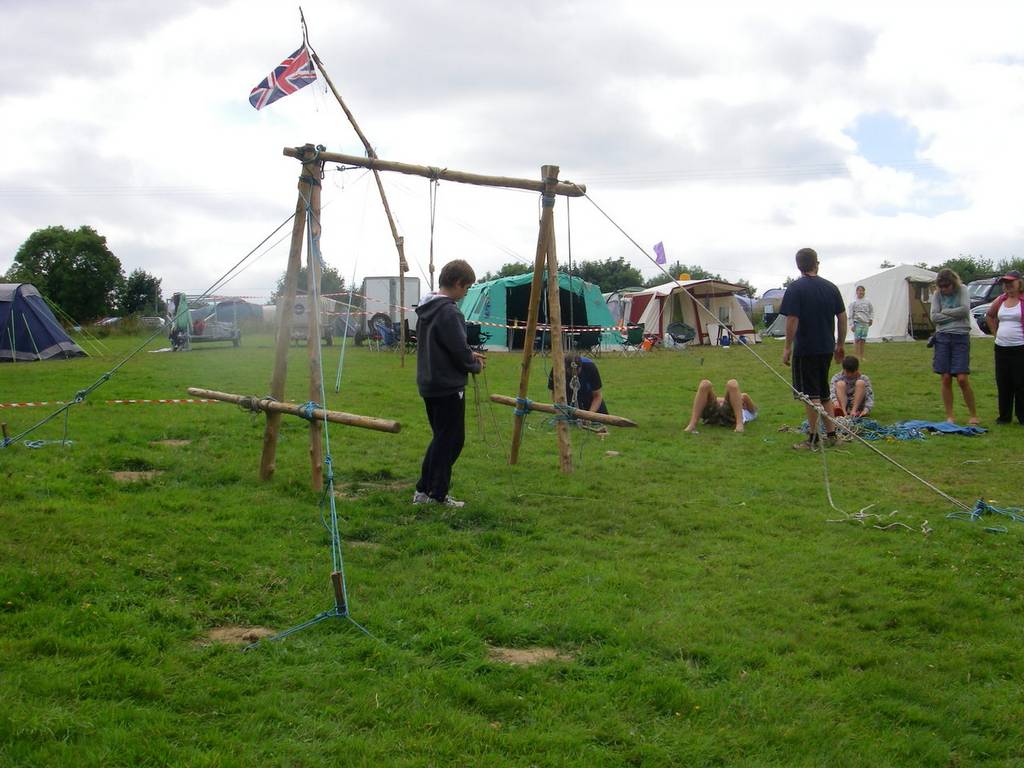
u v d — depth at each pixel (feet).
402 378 56.03
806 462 28.94
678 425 37.14
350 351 88.69
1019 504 23.13
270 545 18.16
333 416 21.65
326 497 22.36
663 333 98.12
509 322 89.66
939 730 12.02
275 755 10.61
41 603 14.23
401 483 24.93
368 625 14.51
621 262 201.16
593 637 14.43
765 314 148.25
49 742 10.39
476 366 21.79
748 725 11.93
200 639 13.89
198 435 30.73
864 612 15.74
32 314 75.20
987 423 36.68
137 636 13.46
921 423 35.09
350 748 10.80
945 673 13.61
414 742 11.01
